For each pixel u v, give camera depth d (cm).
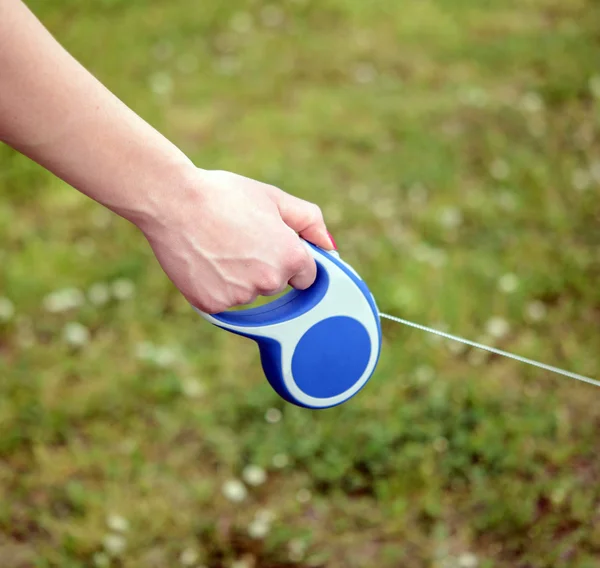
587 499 206
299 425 228
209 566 200
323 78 426
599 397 235
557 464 215
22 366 252
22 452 228
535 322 262
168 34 466
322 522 208
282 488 216
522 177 334
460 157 354
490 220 311
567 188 327
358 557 201
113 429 233
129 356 257
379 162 354
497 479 212
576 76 409
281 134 377
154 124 384
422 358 248
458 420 225
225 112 397
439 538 202
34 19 91
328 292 116
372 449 218
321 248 117
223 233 101
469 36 461
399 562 199
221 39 465
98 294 281
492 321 262
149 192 98
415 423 226
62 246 305
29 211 326
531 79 412
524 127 373
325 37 468
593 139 362
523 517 200
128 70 430
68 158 95
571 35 454
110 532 205
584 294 271
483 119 381
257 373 250
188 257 102
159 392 241
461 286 275
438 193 331
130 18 483
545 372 244
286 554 201
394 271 285
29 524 210
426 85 416
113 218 321
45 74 91
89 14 486
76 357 258
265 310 118
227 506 213
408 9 495
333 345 120
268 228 103
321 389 123
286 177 344
